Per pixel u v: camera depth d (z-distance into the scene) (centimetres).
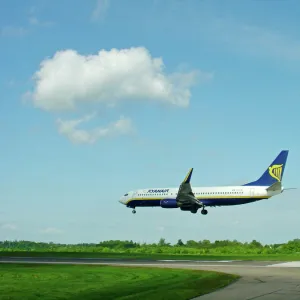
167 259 6088
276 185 9019
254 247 13188
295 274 3550
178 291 2527
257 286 2741
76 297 2417
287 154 9494
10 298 2386
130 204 10156
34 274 3744
